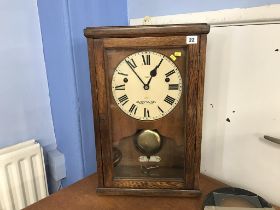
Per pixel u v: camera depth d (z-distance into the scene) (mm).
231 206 600
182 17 739
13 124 956
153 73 625
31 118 994
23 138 988
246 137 692
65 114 951
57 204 679
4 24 877
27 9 914
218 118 736
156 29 576
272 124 638
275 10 581
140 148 707
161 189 687
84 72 892
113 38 594
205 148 789
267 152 664
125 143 707
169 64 614
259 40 617
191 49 584
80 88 892
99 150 673
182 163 699
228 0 660
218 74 706
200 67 592
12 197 910
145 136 686
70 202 686
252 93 655
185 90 623
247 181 720
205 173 813
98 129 657
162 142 696
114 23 920
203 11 710
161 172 718
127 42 594
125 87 641
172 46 590
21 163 914
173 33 577
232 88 688
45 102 1015
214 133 756
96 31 585
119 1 913
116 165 715
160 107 649
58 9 824
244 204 607
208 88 734
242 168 721
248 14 620
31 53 950
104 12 889
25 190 940
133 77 632
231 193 647
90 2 851
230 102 700
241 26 639
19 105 957
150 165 728
